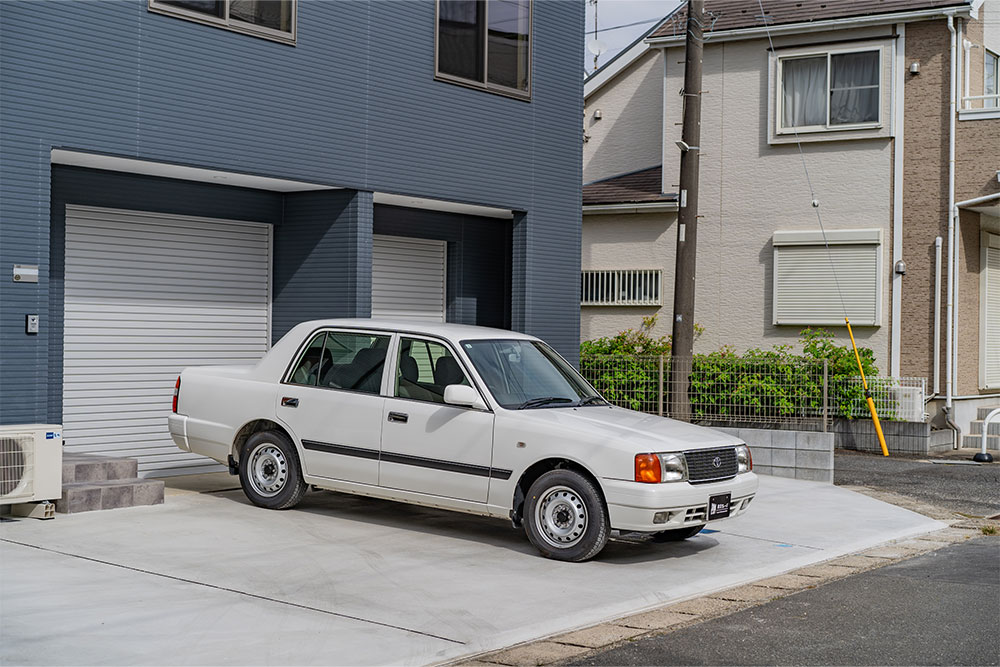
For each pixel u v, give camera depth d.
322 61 12.26
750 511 11.49
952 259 18.72
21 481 9.26
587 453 8.45
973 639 6.52
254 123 11.59
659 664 6.01
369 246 12.92
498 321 16.59
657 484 8.28
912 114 19.14
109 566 7.81
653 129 23.59
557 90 15.48
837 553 9.42
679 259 16.30
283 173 11.88
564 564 8.52
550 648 6.30
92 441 11.64
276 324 13.41
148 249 12.11
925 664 6.01
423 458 9.20
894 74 19.27
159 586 7.29
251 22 11.52
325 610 6.86
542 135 15.25
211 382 10.62
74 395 11.46
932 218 18.95
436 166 13.66
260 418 10.21
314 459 9.88
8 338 9.68
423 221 15.20
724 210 20.94
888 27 19.30
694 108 16.20
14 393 9.72
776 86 20.33
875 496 12.91
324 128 12.30
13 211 9.69
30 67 9.78
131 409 12.00
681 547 9.48
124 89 10.47
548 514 8.66
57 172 11.07
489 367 9.36
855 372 18.09
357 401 9.62
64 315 11.32
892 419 17.52
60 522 9.37
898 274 19.22
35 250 9.84
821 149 20.00
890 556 9.39
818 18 19.64
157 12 10.70
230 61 11.35
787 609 7.33
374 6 12.82
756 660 6.08
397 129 13.14
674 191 21.55
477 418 8.98
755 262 20.64
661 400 15.45
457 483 9.04
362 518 10.12
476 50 14.19
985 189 18.47
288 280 13.31
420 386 9.41
